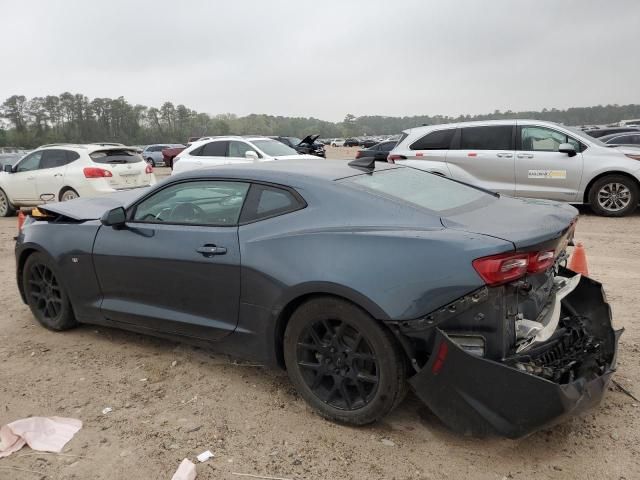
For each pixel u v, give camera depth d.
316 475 2.78
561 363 3.06
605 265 6.46
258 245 3.34
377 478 2.74
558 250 3.09
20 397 3.66
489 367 2.64
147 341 4.55
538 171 9.82
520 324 2.88
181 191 3.85
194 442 3.09
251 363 4.07
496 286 2.69
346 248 3.02
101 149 11.52
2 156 21.11
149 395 3.64
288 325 3.27
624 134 16.55
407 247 2.87
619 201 9.61
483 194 3.82
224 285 3.51
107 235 4.17
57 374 3.99
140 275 3.95
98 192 11.08
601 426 3.11
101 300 4.30
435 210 3.18
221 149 13.52
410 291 2.80
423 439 3.05
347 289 2.93
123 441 3.11
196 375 3.91
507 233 2.84
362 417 3.08
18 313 5.36
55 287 4.70
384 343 2.92
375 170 3.83
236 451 2.99
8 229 10.91
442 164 10.41
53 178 11.52
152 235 3.89
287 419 3.30
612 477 2.68
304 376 3.29
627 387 3.53
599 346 3.25
